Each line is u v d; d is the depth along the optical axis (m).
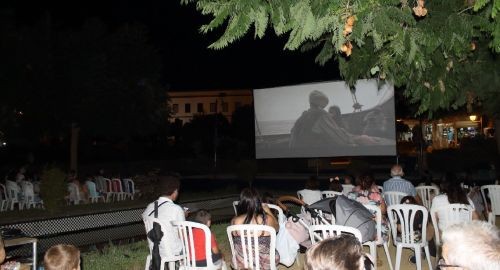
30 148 25.06
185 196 12.59
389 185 6.90
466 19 3.23
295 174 21.78
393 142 11.57
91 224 9.25
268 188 16.75
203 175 25.00
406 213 5.09
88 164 24.25
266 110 13.33
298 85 12.77
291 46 2.76
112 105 16.55
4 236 4.20
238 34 2.61
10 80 14.47
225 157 30.31
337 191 7.34
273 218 4.65
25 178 13.43
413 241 5.07
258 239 4.22
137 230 9.00
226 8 2.62
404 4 2.82
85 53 15.68
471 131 29.94
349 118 12.06
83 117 15.91
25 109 15.38
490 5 3.08
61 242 7.79
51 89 15.25
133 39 17.23
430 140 30.73
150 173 13.34
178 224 4.47
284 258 4.52
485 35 3.92
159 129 19.73
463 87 4.74
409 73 4.43
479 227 1.81
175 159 28.09
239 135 35.78
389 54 3.92
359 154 11.98
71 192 11.66
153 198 12.72
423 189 7.62
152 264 4.45
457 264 1.78
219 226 8.20
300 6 2.69
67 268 2.68
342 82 12.11
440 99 4.52
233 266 4.40
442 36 3.27
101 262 5.73
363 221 4.59
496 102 6.23
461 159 19.73
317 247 1.80
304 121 12.72
